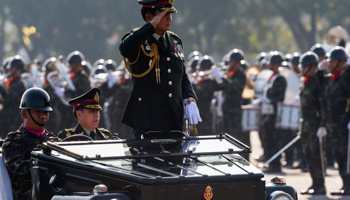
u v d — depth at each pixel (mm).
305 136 24406
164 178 8648
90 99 14688
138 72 11469
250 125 34125
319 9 127438
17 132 12359
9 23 156000
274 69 32656
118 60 134250
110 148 10219
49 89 36938
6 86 36938
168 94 11391
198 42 132500
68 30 132625
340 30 41188
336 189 25344
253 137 56531
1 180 11508
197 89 33688
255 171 9352
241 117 33656
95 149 10109
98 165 9188
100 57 133875
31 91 12578
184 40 130875
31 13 135125
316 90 23750
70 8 131500
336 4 127562
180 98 11641
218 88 33656
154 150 10086
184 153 9742
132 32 11203
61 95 35812
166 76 11453
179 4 127375
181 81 11938
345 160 24562
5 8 138750
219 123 36969
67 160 9438
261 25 134625
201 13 127750
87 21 132375
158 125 11305
